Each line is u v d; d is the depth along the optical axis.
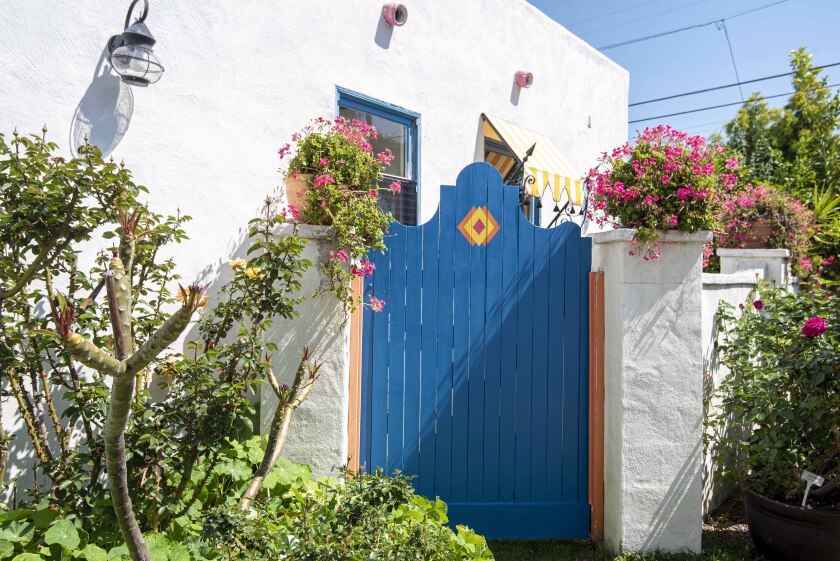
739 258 6.39
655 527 3.98
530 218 8.26
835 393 3.90
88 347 1.23
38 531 2.77
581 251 4.46
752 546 4.20
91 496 2.78
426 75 6.50
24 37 3.28
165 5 3.98
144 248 3.19
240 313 3.29
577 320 4.46
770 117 16.59
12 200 2.79
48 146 2.91
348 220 3.70
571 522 4.39
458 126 7.00
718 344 4.95
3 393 2.88
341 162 3.71
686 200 3.88
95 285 3.50
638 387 3.97
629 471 3.97
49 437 3.38
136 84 3.71
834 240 7.83
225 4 4.37
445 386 4.39
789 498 4.04
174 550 2.85
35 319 2.95
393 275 4.35
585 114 9.51
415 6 6.31
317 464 3.85
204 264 4.21
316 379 3.85
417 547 2.76
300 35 4.98
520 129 7.93
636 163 3.88
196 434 3.03
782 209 6.56
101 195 3.07
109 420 1.47
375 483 2.84
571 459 4.44
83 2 3.54
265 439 3.88
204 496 3.42
